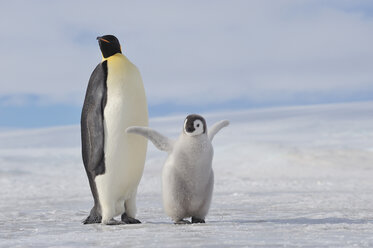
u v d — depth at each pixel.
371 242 15.15
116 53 25.31
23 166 127.75
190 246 14.45
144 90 24.97
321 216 25.16
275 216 25.86
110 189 23.97
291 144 166.75
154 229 19.70
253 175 90.81
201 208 21.97
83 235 18.52
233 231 18.14
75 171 111.62
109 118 23.64
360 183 64.44
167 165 21.62
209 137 22.98
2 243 16.98
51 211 32.53
